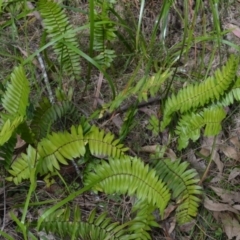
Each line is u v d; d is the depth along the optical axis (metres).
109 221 1.97
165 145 2.15
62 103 2.10
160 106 2.25
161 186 1.97
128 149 2.04
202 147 2.21
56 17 2.12
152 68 2.31
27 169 1.94
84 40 2.36
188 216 2.04
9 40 2.34
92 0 1.99
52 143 1.92
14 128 1.83
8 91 1.95
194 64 2.34
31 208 2.06
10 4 2.34
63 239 1.99
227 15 2.43
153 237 2.05
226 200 2.11
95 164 2.06
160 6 2.44
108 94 2.28
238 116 2.26
